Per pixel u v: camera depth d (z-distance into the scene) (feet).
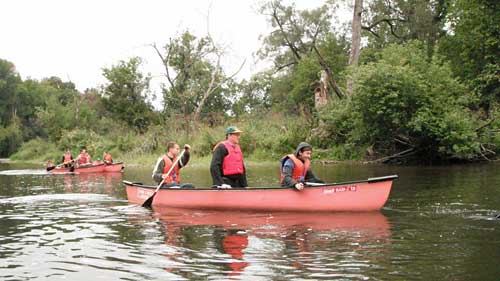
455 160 67.15
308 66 119.65
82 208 29.60
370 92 64.49
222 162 28.60
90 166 68.59
